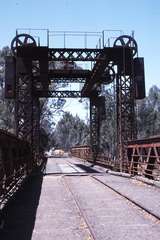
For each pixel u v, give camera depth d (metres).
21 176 26.39
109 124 86.50
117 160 35.22
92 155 53.09
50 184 26.53
